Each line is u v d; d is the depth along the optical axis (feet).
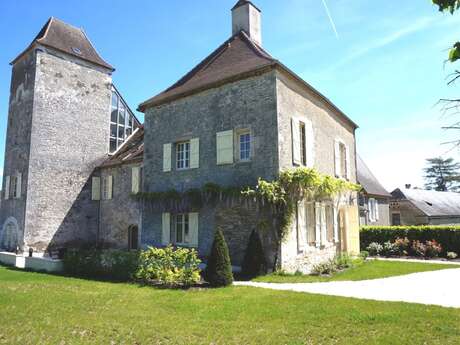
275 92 36.96
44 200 60.85
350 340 16.22
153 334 17.65
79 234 64.08
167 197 43.42
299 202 38.63
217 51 50.60
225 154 39.78
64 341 17.01
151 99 49.21
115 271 35.53
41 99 62.39
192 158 43.11
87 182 66.54
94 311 21.93
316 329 17.78
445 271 38.17
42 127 62.03
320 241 42.45
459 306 21.89
